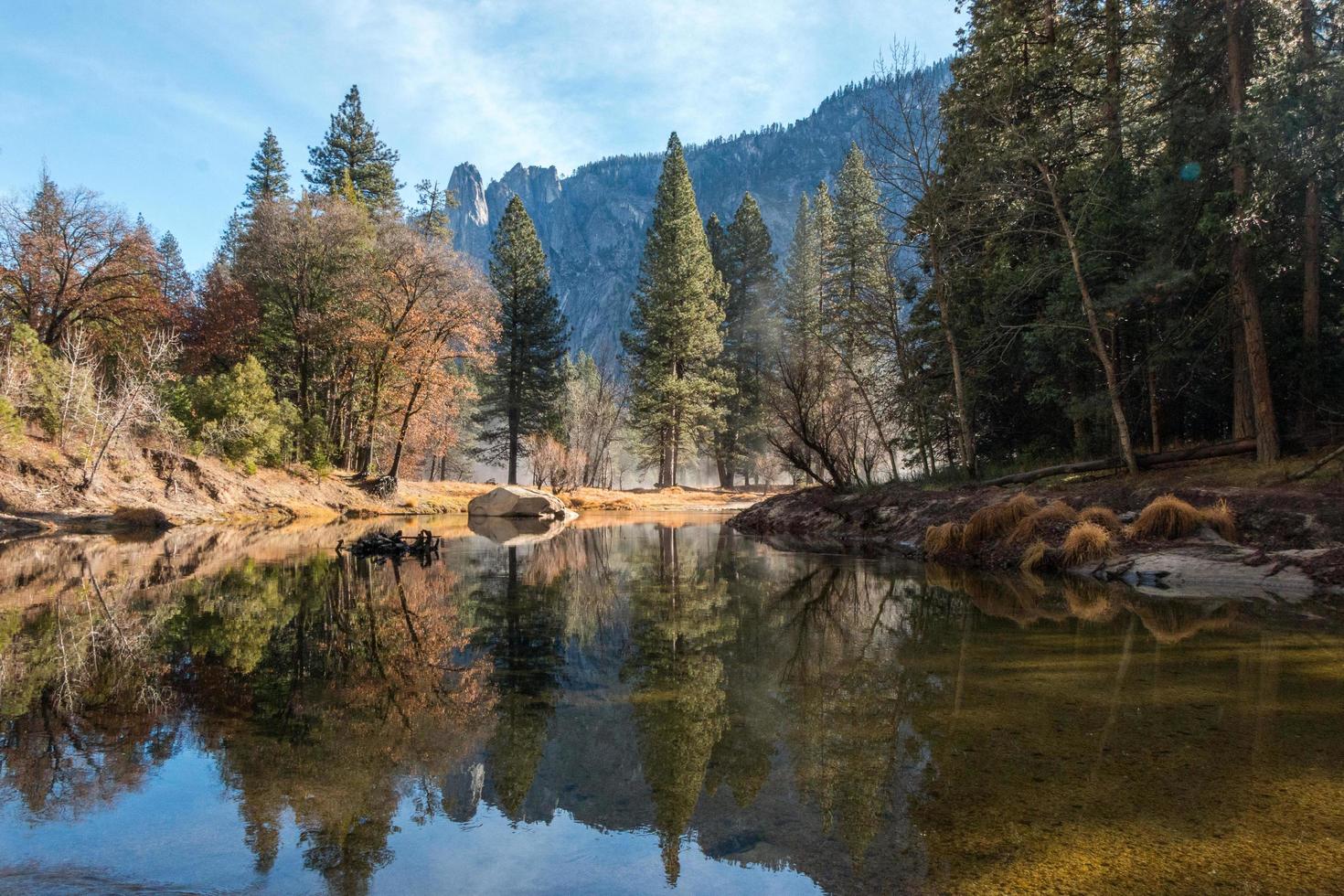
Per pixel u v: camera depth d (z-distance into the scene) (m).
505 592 8.08
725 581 8.97
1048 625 5.87
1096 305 12.32
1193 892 1.89
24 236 23.45
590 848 2.21
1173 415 14.95
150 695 3.90
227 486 21.86
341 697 3.92
